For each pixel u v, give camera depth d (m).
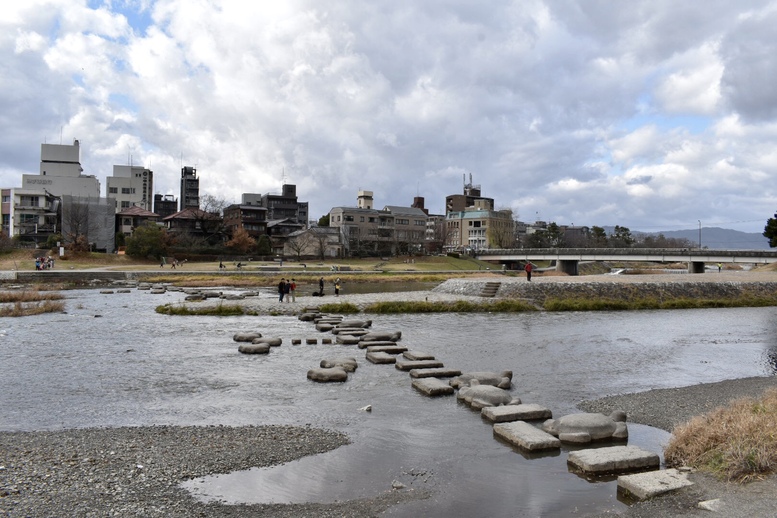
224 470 10.10
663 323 33.62
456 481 9.70
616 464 10.04
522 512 8.47
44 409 14.45
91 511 8.19
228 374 18.42
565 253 100.50
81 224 100.94
